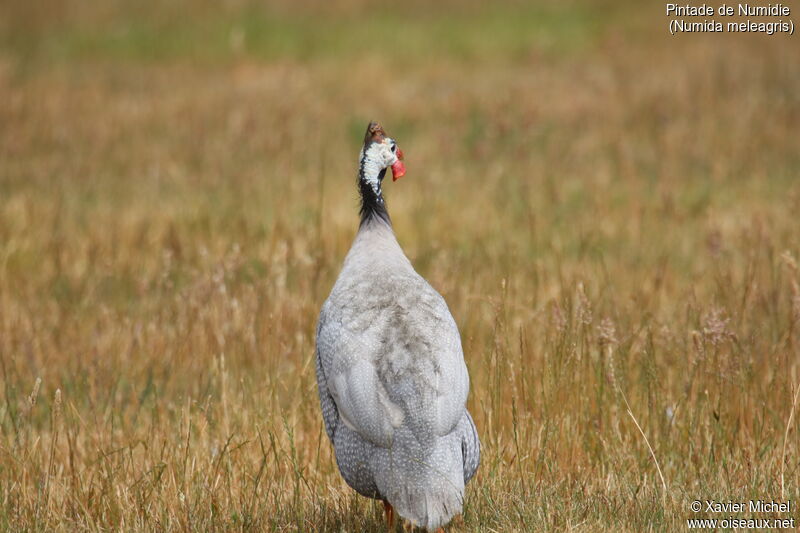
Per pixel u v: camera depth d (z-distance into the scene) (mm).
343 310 10406
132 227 22562
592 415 13055
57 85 38312
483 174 27156
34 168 28016
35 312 17672
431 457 9500
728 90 35312
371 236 11352
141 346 15938
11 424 13969
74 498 11781
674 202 23531
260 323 15672
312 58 43656
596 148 29625
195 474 12156
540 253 20375
